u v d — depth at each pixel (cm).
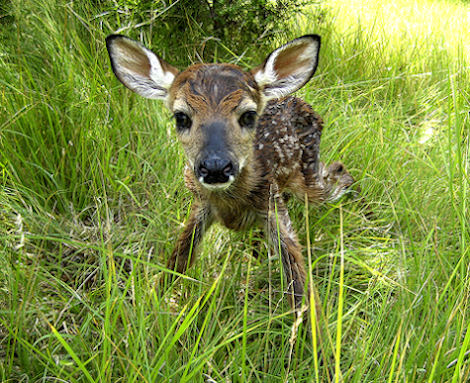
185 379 64
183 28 112
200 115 75
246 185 79
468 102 106
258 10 115
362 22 153
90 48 100
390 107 111
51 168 89
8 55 93
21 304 71
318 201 93
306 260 85
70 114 91
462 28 171
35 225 82
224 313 77
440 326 70
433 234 84
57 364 68
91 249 82
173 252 80
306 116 90
